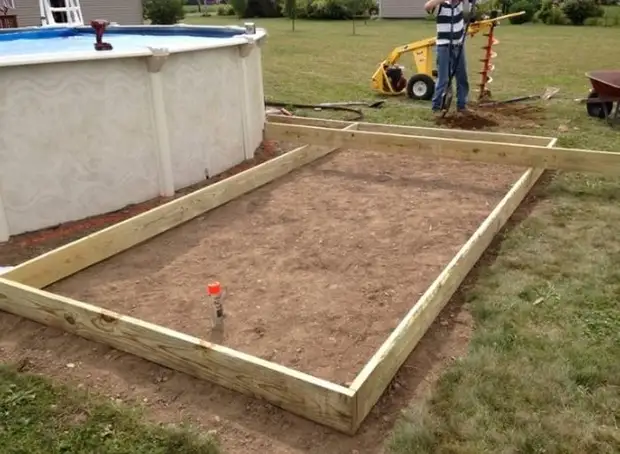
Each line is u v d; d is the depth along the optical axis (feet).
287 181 17.76
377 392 8.16
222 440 7.71
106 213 15.61
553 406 7.95
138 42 22.22
